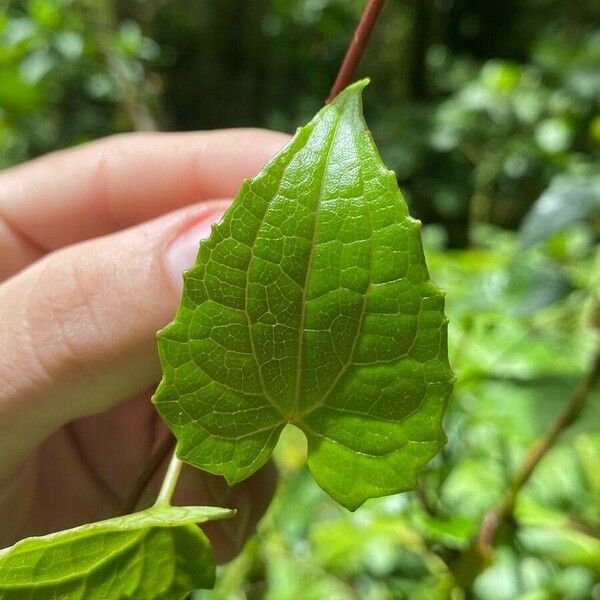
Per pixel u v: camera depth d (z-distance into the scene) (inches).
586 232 9.5
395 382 2.9
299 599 8.5
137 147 7.6
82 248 4.8
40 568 3.1
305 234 2.8
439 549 5.9
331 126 2.8
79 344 4.6
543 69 19.9
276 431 3.1
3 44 13.9
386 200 2.8
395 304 2.8
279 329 2.9
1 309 4.8
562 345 8.0
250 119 27.1
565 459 7.7
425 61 29.1
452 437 6.7
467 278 10.6
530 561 7.1
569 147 17.7
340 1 24.7
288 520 7.7
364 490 3.1
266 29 26.5
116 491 7.4
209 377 3.0
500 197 23.3
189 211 4.7
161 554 3.3
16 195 7.7
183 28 26.3
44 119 19.9
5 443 5.1
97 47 14.7
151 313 4.5
